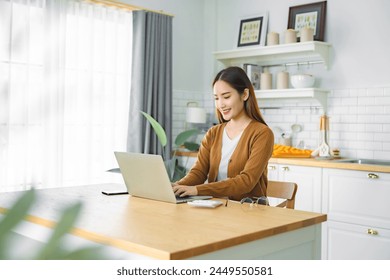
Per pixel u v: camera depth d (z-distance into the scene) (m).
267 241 1.69
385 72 4.55
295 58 5.23
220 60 5.74
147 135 5.12
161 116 5.31
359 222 3.95
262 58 5.47
